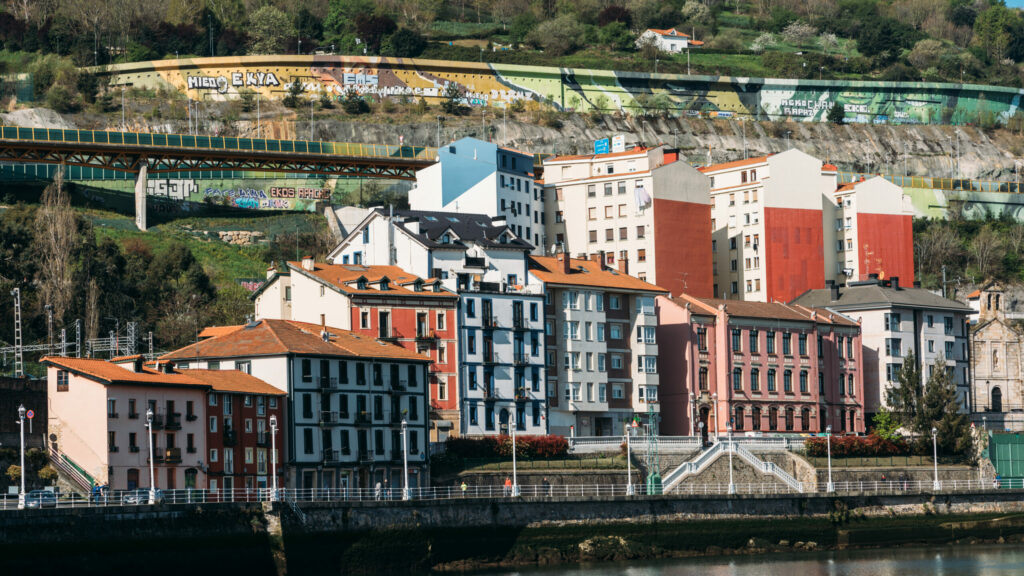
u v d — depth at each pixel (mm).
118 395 143250
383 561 149500
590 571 157000
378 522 149750
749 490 189875
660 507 171875
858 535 184875
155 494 135125
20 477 140375
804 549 181250
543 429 196125
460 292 190750
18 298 188625
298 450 161750
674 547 171875
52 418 146000
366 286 186375
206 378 156000
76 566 124438
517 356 194625
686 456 193625
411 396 176375
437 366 186625
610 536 167500
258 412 158750
